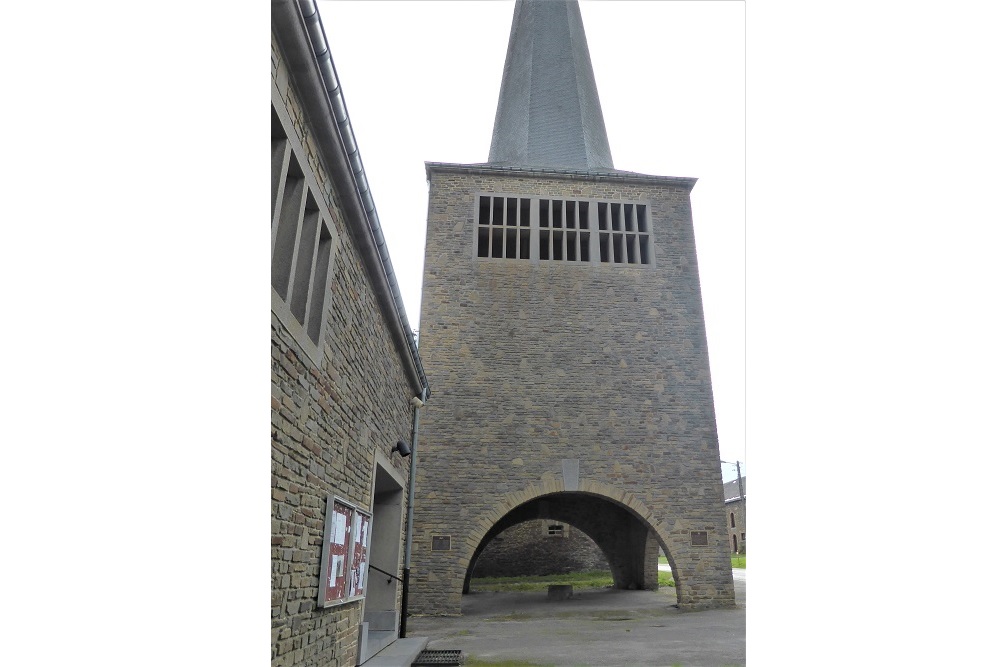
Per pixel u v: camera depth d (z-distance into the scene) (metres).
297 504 5.01
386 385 9.14
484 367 18.00
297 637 5.01
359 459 7.30
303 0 4.39
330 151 5.62
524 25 25.05
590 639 12.58
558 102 22.83
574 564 30.12
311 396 5.38
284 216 5.08
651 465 17.61
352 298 6.85
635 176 19.95
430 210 19.41
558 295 18.78
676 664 10.01
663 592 22.75
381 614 11.23
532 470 17.33
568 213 20.30
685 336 18.66
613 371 18.22
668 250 19.47
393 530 11.47
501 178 19.88
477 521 16.89
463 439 17.41
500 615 16.97
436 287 18.64
